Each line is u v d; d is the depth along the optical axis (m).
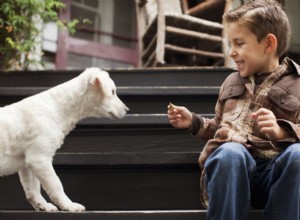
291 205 1.22
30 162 1.56
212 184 1.24
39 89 2.33
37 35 3.41
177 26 3.44
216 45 3.58
